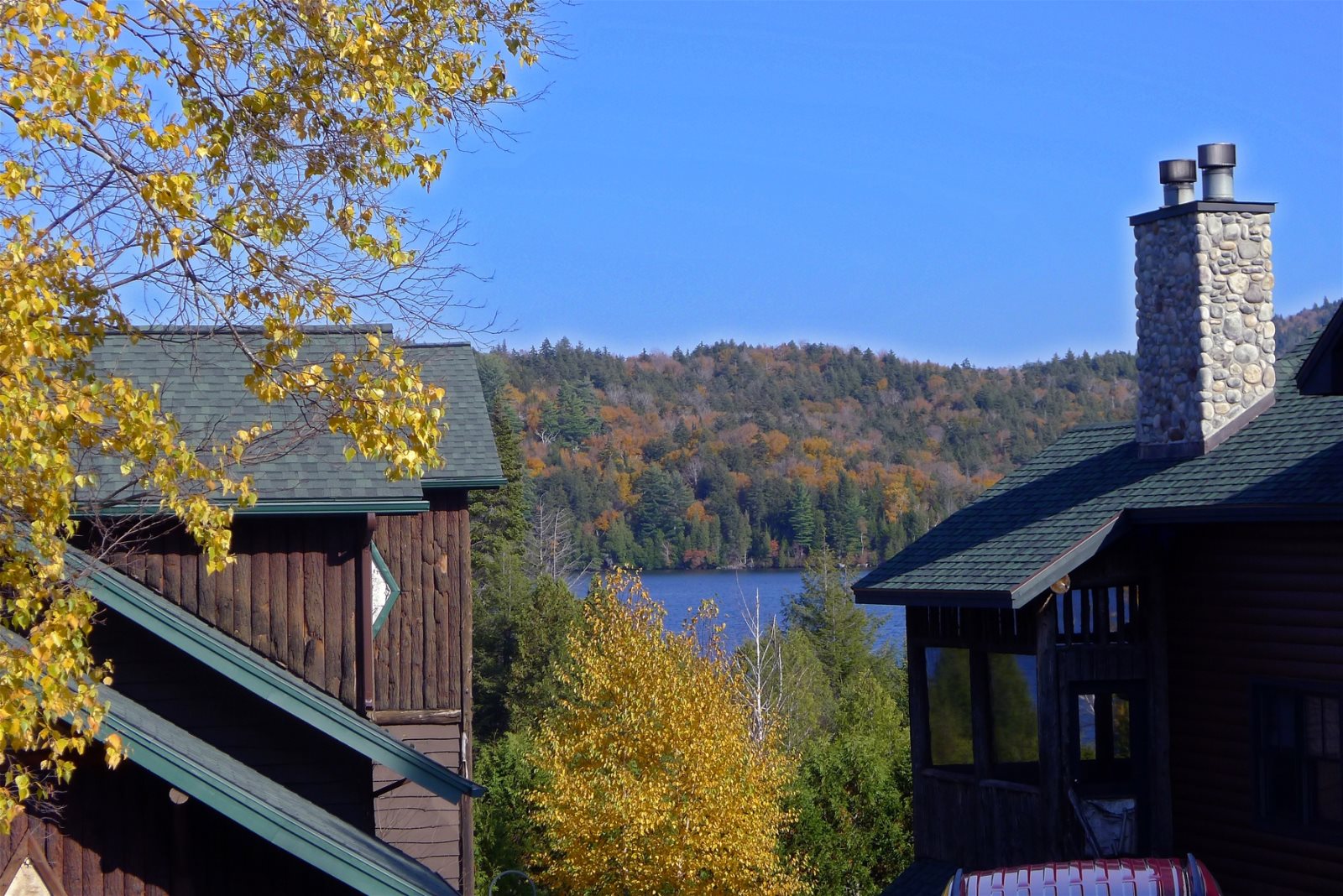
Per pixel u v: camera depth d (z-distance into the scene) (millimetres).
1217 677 15016
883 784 29047
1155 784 15211
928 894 15648
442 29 10531
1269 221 16359
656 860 26859
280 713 12258
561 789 27578
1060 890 11109
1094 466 17188
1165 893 10961
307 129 9859
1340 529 13578
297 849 9469
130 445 8430
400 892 9695
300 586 12883
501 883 28422
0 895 9445
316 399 10508
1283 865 14156
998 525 16719
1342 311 12648
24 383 7758
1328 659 13688
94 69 8180
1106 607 15367
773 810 27750
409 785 17094
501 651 50969
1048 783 14664
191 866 9820
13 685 7469
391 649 16422
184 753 9594
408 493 12906
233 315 9562
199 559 12750
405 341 10078
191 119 9273
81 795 9680
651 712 28688
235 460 9078
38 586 8109
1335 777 13633
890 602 16234
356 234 9891
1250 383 16094
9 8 8172
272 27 9688
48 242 8664
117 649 12031
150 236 8891
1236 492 14273
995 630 15602
